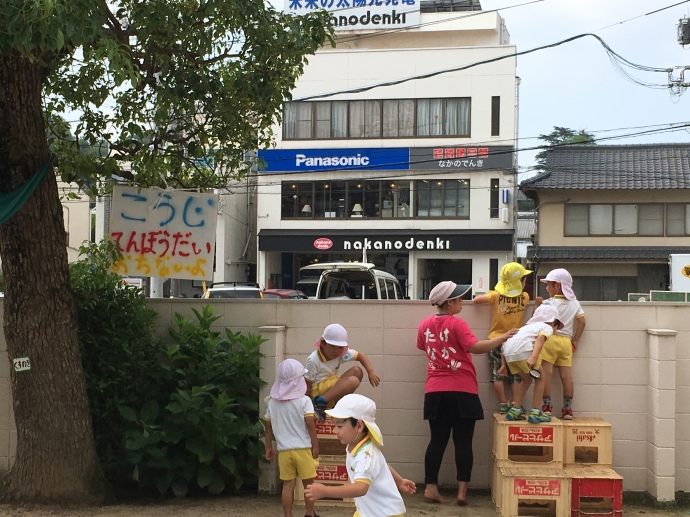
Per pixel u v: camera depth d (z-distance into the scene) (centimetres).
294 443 582
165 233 752
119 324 708
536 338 640
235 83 803
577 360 705
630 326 702
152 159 804
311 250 3077
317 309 737
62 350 636
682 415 696
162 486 664
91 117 811
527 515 617
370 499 415
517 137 3066
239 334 720
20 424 637
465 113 2992
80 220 2936
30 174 625
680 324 697
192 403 654
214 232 754
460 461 659
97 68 746
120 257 746
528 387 669
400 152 3022
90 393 692
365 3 3259
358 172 3062
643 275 2827
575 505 611
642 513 643
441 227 3016
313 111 3066
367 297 1756
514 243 3000
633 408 700
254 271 3428
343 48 3328
